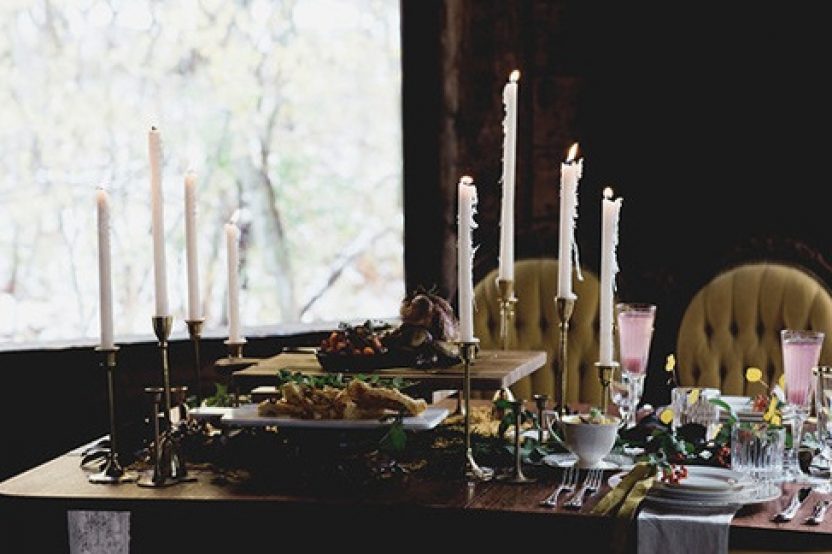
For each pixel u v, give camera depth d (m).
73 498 2.48
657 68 4.66
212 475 2.64
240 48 4.68
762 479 2.54
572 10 4.65
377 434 2.59
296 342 4.38
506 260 3.04
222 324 4.73
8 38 4.31
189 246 2.92
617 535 2.23
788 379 2.74
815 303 3.84
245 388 3.20
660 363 4.67
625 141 4.70
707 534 2.21
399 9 4.47
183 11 4.59
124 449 2.78
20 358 3.95
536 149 4.66
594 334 3.91
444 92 4.50
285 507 2.42
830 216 4.51
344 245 4.86
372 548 2.67
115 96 4.51
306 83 4.78
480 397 3.84
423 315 2.94
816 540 2.19
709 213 4.67
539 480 2.55
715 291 3.95
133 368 4.14
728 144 4.63
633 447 2.75
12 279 4.35
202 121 4.65
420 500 2.41
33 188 4.38
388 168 4.85
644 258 4.73
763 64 4.56
